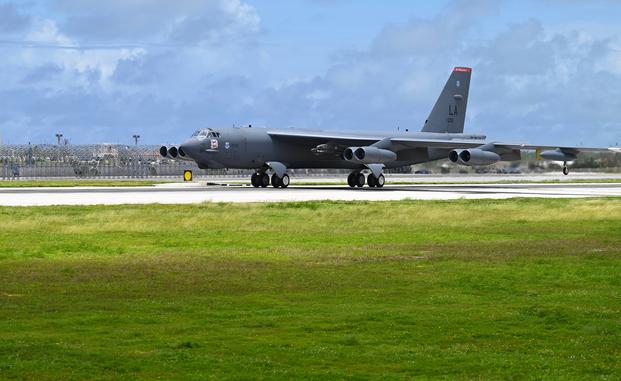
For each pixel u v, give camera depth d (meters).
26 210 111.19
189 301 50.00
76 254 70.50
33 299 50.25
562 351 38.44
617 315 46.28
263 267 63.81
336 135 185.00
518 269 63.53
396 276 60.03
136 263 65.38
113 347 38.25
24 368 34.47
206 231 89.94
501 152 193.38
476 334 41.72
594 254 72.50
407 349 38.59
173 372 34.28
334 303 49.75
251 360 36.25
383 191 172.12
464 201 135.62
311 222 99.62
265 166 184.12
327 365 35.69
